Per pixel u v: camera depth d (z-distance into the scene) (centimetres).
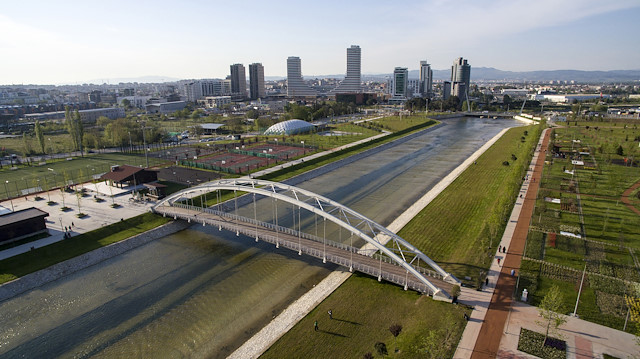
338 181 10775
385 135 18262
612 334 4109
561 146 14288
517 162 10794
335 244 6278
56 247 6538
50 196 9369
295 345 4122
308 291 5281
